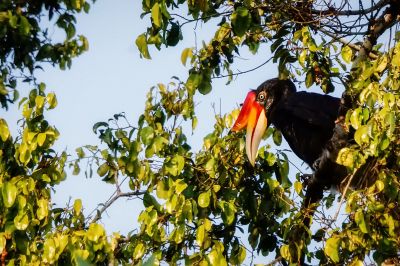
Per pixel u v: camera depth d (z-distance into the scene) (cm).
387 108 889
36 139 1059
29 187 1041
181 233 1007
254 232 1108
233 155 1105
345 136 1078
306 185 1153
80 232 1019
